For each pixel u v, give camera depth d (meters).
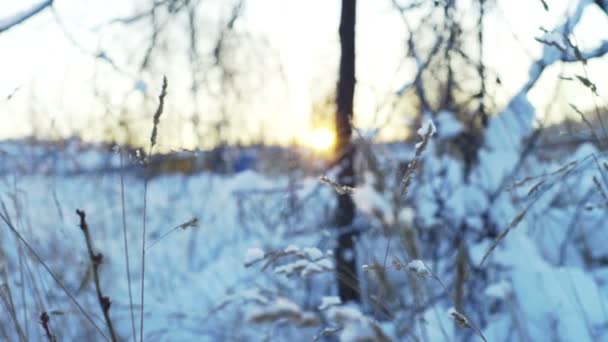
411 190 2.65
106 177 4.39
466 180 2.71
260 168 4.65
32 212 2.49
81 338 1.70
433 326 1.84
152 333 2.60
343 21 3.15
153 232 4.17
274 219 3.93
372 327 0.98
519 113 2.72
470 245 2.43
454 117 2.96
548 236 2.46
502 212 2.53
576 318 2.03
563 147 2.51
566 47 1.94
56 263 2.11
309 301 2.29
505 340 1.98
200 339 2.38
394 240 1.48
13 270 1.74
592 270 2.29
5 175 2.41
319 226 3.08
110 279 3.04
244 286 2.78
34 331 1.62
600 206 1.84
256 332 2.09
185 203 4.74
